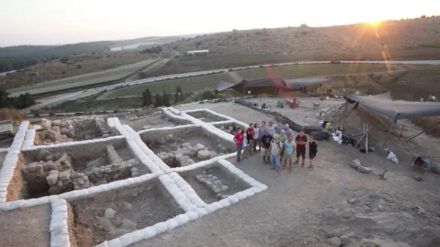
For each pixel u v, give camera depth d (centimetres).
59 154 1390
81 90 8188
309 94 3144
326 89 3634
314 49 12075
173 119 2128
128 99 6669
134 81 8750
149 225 903
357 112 1764
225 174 1219
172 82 7831
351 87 4584
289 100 2766
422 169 1248
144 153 1358
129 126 1941
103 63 12938
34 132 1591
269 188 1046
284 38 15150
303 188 1045
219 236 783
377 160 1341
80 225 855
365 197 966
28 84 9556
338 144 1517
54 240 719
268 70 7894
